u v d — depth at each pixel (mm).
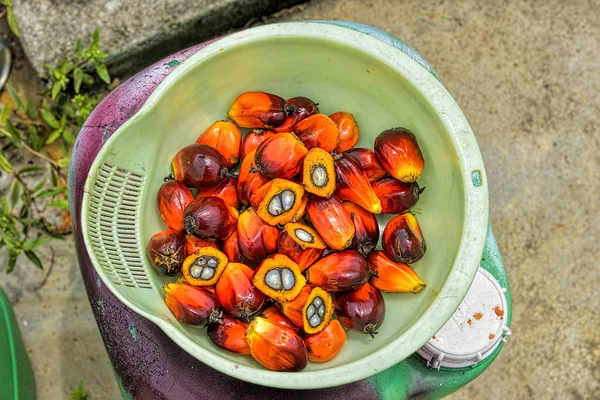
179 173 623
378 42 592
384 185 629
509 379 860
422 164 613
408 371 661
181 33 868
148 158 625
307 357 586
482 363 676
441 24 917
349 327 603
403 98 609
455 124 581
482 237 568
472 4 920
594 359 864
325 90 648
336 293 608
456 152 579
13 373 786
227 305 599
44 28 838
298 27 598
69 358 864
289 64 627
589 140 902
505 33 917
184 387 634
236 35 598
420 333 555
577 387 860
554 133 904
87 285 654
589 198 893
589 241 885
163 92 593
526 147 900
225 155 640
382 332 609
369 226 620
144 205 629
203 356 545
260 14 905
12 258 807
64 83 832
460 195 581
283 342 575
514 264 880
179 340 546
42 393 858
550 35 918
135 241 619
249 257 612
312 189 604
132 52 860
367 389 646
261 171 609
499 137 901
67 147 858
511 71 913
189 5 850
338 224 603
